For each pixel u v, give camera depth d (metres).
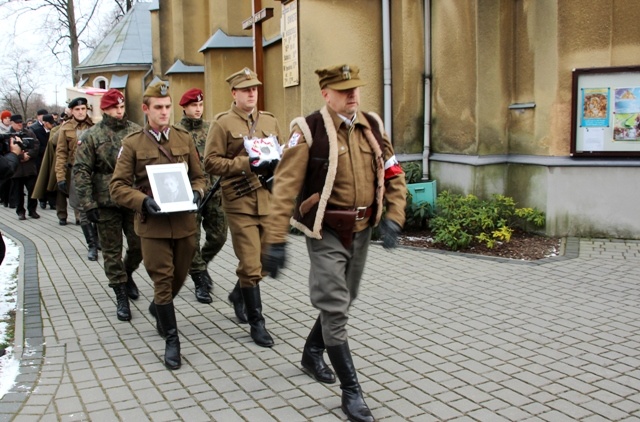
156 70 23.06
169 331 4.75
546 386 4.18
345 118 3.83
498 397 4.04
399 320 5.54
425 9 9.66
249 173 5.12
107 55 25.19
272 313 5.88
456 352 4.79
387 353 4.81
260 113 5.50
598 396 4.03
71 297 6.60
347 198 3.83
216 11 15.05
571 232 8.36
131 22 25.97
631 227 8.14
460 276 6.85
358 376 4.41
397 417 3.82
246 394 4.20
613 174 8.12
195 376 4.52
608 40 7.96
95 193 5.96
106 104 6.04
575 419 3.74
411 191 9.15
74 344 5.19
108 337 5.37
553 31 8.20
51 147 11.34
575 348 4.81
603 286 6.33
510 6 8.77
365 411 3.77
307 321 5.65
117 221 5.98
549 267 7.07
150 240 4.77
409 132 9.94
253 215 5.17
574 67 8.13
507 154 9.02
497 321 5.43
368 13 9.74
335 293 3.80
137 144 4.96
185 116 6.65
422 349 4.87
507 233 8.00
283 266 3.75
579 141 8.21
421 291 6.36
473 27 8.80
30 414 3.95
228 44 14.77
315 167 3.79
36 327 5.61
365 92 9.86
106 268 5.94
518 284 6.49
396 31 9.77
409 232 9.04
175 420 3.86
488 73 8.83
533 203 8.65
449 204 8.50
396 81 9.87
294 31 10.12
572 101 8.14
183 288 6.82
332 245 3.85
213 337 5.31
